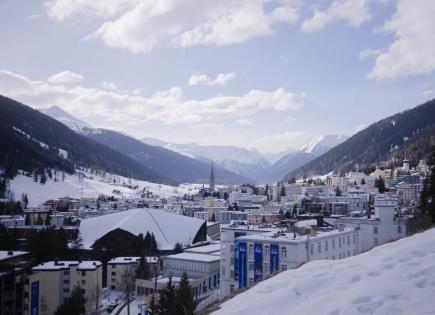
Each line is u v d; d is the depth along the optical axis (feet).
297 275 70.64
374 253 74.69
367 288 53.93
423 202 346.54
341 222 441.27
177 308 173.17
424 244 70.08
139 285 433.48
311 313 51.03
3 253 359.46
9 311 310.45
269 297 61.00
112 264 508.94
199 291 429.79
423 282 52.60
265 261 293.84
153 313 194.70
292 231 331.36
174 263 492.13
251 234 338.34
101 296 433.48
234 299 69.56
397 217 446.60
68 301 316.19
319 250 299.79
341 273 64.18
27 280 351.67
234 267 320.29
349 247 336.90
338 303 51.44
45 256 533.14
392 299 49.21
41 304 385.91
